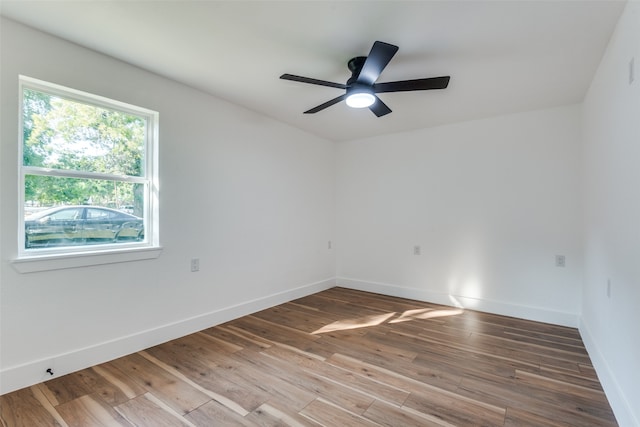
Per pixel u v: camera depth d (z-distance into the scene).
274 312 3.62
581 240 3.15
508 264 3.56
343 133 4.38
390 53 1.84
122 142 2.57
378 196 4.50
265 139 3.70
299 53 2.28
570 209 3.23
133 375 2.21
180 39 2.12
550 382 2.15
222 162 3.23
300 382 2.15
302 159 4.27
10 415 1.77
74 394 1.98
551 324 3.28
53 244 2.22
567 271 3.25
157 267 2.72
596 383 2.14
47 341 2.12
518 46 2.12
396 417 1.79
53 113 2.21
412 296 4.21
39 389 2.01
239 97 3.14
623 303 1.74
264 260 3.73
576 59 2.28
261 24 1.93
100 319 2.37
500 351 2.63
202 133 3.03
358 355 2.55
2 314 1.95
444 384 2.13
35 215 2.14
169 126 2.77
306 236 4.36
